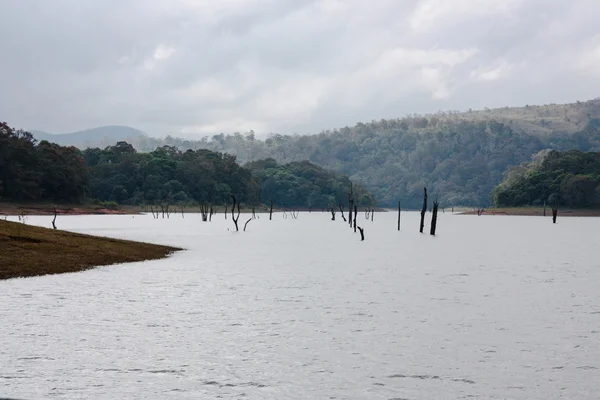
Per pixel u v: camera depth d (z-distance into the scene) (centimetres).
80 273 4522
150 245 6725
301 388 1958
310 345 2464
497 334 2688
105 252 5519
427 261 6244
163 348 2392
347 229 14188
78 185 19812
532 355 2344
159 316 2998
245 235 10975
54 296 3506
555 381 2038
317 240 9906
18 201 17962
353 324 2862
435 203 11644
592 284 4366
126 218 18188
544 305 3438
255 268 5291
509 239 10531
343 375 2088
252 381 2017
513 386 1992
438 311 3222
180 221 16850
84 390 1914
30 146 18762
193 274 4694
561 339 2594
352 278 4634
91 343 2450
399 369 2159
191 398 1862
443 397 1889
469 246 8694
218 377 2055
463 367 2188
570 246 8750
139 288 3881
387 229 14538
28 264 4562
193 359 2252
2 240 5075
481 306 3391
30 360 2211
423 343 2516
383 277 4734
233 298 3569
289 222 18662
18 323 2783
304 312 3155
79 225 12794
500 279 4672
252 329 2738
